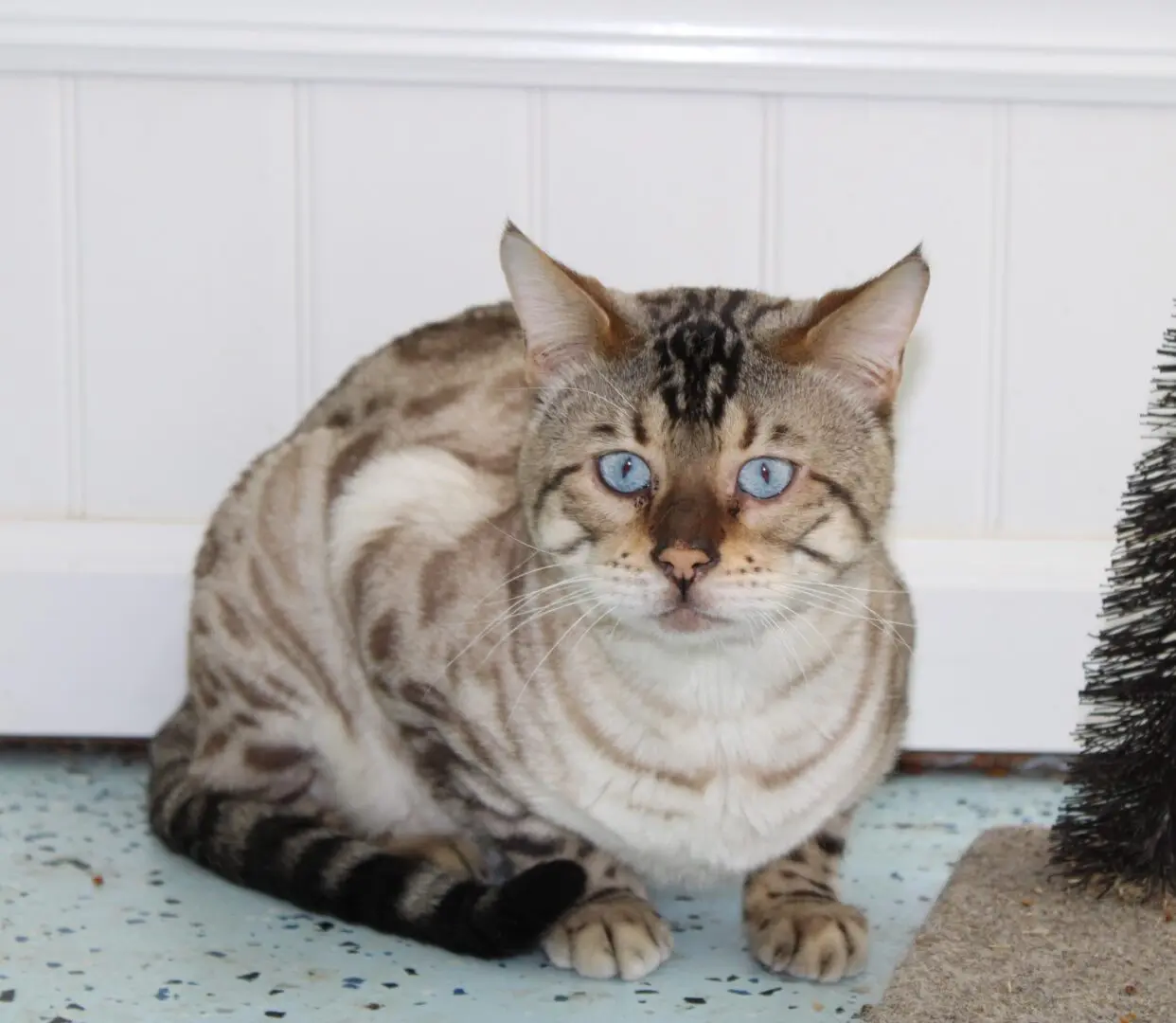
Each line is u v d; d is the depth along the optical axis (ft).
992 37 3.89
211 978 3.22
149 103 3.94
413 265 3.98
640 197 3.96
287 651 3.51
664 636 3.15
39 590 4.00
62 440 4.01
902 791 3.93
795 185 3.96
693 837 3.25
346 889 3.32
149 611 4.01
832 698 3.23
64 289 3.98
